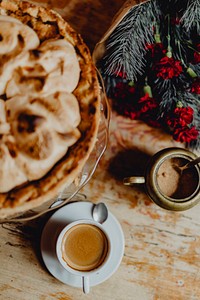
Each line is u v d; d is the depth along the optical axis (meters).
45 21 0.78
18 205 0.73
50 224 0.93
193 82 0.92
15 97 0.73
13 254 0.95
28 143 0.72
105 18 0.98
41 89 0.73
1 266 0.94
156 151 0.98
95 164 0.86
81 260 0.92
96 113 0.75
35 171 0.73
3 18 0.76
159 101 0.95
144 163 0.98
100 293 0.96
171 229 0.97
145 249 0.97
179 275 0.97
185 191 0.92
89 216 0.94
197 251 0.97
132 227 0.97
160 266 0.97
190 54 0.95
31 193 0.73
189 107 0.92
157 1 0.91
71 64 0.75
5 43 0.74
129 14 0.90
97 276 0.93
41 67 0.74
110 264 0.94
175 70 0.89
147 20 0.91
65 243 0.92
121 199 0.97
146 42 0.93
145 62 0.94
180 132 0.93
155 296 0.96
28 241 0.95
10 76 0.73
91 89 0.76
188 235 0.97
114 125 0.98
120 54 0.91
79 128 0.75
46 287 0.95
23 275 0.95
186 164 0.91
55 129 0.74
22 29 0.75
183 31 0.94
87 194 0.96
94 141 0.75
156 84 0.94
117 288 0.96
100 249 0.92
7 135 0.73
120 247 0.94
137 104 0.95
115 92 0.96
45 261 0.93
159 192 0.90
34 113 0.73
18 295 0.94
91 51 0.97
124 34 0.90
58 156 0.74
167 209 0.91
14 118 0.73
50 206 0.93
